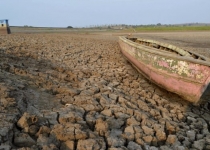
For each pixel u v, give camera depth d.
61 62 11.90
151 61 9.15
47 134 4.64
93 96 7.25
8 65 8.37
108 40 27.20
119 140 5.12
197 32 48.06
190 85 7.55
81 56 14.50
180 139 5.91
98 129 5.38
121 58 15.13
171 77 8.16
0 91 5.70
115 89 8.45
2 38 20.53
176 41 28.50
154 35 39.09
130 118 6.17
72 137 4.74
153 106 7.75
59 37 27.52
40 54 13.21
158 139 5.64
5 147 3.88
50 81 7.68
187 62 7.33
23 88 6.43
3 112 4.83
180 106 8.15
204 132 6.52
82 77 9.49
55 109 5.77
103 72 11.02
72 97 6.86
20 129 4.59
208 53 19.11
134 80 10.53
